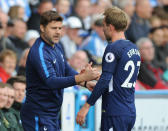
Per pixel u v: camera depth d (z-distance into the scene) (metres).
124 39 15.89
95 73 15.48
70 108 21.39
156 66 29.33
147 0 33.78
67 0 31.86
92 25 30.06
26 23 29.55
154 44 31.62
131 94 15.93
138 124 22.28
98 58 27.64
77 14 31.59
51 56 15.95
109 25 15.85
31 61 15.83
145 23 32.88
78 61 25.34
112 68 15.38
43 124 16.08
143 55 27.55
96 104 21.64
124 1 33.06
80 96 21.55
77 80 15.42
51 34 15.77
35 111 16.11
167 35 32.19
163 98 22.70
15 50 27.28
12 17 28.78
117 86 15.54
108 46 15.60
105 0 32.81
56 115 16.48
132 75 15.76
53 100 16.12
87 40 29.20
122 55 15.46
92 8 32.34
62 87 15.52
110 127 15.71
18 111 20.20
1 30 26.92
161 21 34.50
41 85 15.95
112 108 15.62
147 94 22.44
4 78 23.75
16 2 32.12
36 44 15.95
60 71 16.44
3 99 19.20
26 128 16.30
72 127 21.42
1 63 23.95
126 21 15.87
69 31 29.17
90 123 21.62
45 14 15.81
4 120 19.02
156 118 22.59
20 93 20.39
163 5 37.62
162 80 28.58
